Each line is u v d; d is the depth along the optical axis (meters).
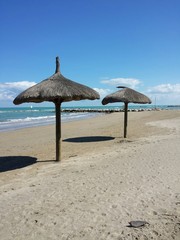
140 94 13.42
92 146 11.33
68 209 4.66
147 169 6.86
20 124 27.02
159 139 11.88
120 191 5.40
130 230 3.88
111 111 63.62
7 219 4.39
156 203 4.78
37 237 3.82
